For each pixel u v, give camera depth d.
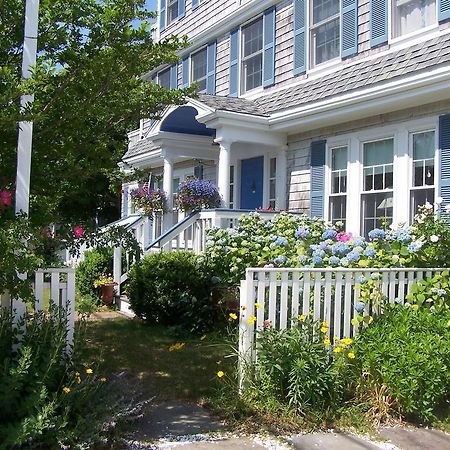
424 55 7.48
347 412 4.27
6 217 3.90
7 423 3.42
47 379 3.64
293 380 4.28
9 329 3.87
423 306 5.28
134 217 12.25
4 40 4.49
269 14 11.23
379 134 8.31
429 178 7.60
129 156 15.72
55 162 4.97
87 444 3.47
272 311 4.62
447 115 7.29
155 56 4.82
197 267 7.65
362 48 8.95
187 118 11.20
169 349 6.39
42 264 3.96
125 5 4.45
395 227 7.16
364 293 4.95
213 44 13.34
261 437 3.94
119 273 9.86
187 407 4.52
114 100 5.03
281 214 7.99
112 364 5.75
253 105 10.54
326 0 9.87
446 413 4.42
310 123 9.13
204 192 10.64
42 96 4.53
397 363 4.37
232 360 5.63
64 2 4.47
